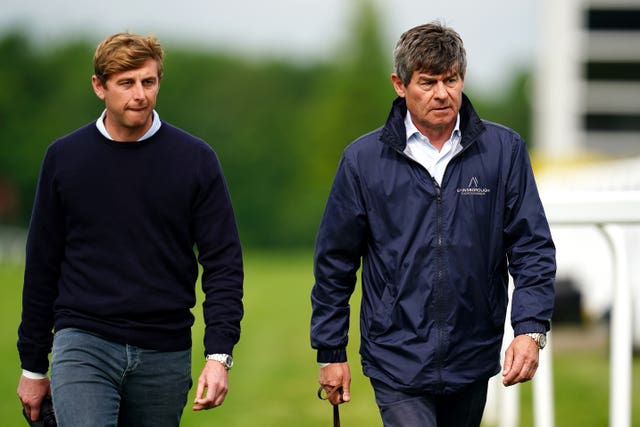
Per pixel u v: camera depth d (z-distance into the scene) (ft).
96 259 34.24
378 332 34.24
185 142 34.86
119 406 34.60
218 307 34.86
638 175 78.38
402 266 33.78
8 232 371.15
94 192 34.19
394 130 33.86
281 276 200.03
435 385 33.60
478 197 33.81
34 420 36.52
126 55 33.06
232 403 67.62
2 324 119.34
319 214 372.58
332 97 417.49
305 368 82.74
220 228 35.06
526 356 33.17
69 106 386.73
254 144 378.32
